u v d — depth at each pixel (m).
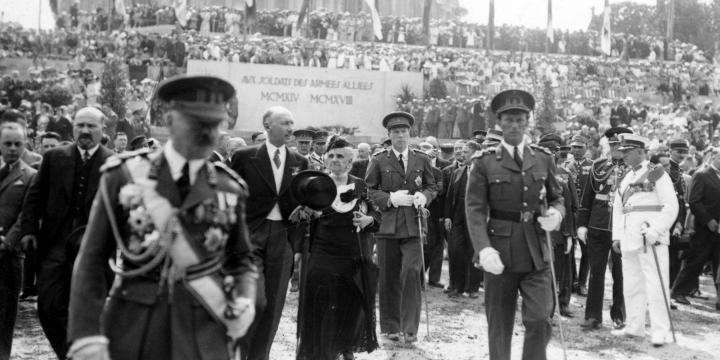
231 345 3.13
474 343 7.83
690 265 11.00
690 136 26.70
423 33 44.44
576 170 11.99
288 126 6.15
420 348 7.54
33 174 6.40
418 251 7.88
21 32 39.44
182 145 3.05
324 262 6.26
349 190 6.30
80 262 2.99
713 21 75.62
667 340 8.11
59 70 36.75
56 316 5.83
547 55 43.31
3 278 5.85
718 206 10.81
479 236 5.60
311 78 31.19
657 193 8.28
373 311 6.40
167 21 42.09
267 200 6.07
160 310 2.98
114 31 39.81
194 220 3.02
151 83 32.12
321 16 43.72
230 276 3.12
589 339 8.34
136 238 2.99
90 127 5.98
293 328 8.39
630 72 42.78
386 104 31.84
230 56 34.47
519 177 5.69
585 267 11.48
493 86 37.22
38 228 5.98
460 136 30.72
